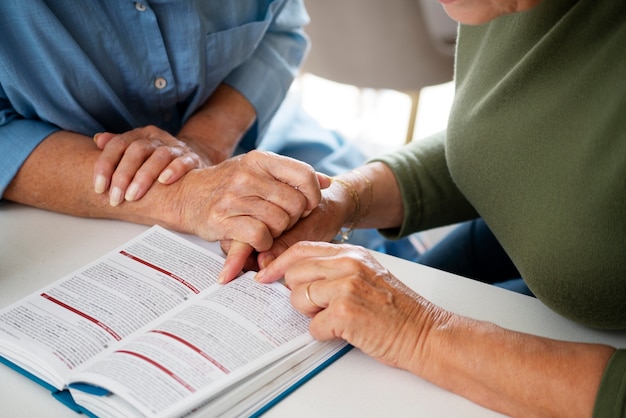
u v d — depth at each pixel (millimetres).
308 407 787
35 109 1034
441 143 1104
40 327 825
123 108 1095
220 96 1201
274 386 796
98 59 1053
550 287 870
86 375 771
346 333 815
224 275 889
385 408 791
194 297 866
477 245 1166
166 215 980
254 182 935
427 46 1660
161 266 903
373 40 1680
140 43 1070
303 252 875
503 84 909
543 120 881
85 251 949
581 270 846
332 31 1717
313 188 941
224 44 1130
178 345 801
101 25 1036
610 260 831
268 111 1246
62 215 1011
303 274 853
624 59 824
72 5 1014
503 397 792
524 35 909
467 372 798
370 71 1745
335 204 1008
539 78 888
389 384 811
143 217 993
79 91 1047
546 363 789
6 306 855
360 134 2289
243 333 822
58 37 1006
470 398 801
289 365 812
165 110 1157
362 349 820
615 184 813
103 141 1029
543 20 895
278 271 882
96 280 881
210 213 938
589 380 777
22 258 934
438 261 1176
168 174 980
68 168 1006
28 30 993
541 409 784
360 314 813
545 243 869
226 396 773
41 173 1008
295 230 963
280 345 816
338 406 790
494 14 820
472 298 906
